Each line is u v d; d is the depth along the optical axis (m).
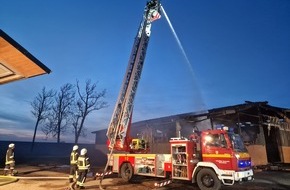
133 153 12.00
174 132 20.12
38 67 5.34
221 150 8.84
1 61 5.08
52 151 33.38
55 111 34.84
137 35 11.96
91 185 10.25
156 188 9.66
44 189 9.14
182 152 9.70
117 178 12.52
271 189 9.39
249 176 9.05
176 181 11.33
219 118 18.36
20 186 9.74
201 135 9.65
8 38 4.35
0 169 16.08
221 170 8.60
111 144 11.72
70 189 9.11
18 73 5.64
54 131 34.41
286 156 18.78
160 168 10.52
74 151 10.03
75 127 33.09
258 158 16.45
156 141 20.98
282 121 19.89
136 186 10.14
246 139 18.02
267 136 18.89
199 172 9.15
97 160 25.19
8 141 30.28
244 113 17.30
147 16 12.01
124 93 11.70
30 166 18.50
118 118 11.60
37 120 33.88
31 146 32.16
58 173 14.25
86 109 33.41
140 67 11.66
